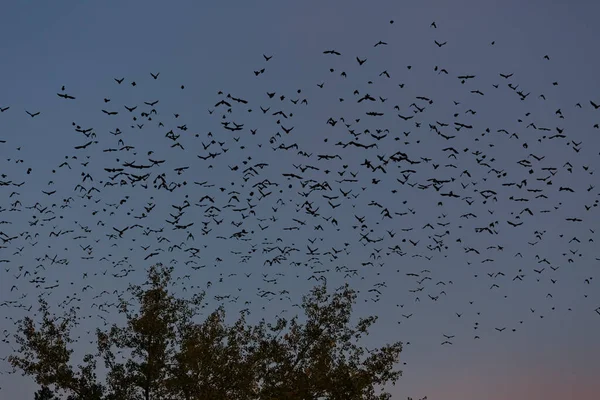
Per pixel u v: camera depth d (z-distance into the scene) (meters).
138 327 33.72
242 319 34.09
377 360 31.83
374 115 23.89
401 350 32.25
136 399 33.59
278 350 33.16
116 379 33.72
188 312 35.53
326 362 31.86
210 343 33.09
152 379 33.66
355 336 33.81
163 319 34.50
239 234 29.03
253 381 32.97
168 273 36.03
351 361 32.28
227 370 32.56
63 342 33.97
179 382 32.34
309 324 33.78
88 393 33.41
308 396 31.05
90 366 33.78
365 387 31.09
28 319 33.84
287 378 32.25
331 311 33.84
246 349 33.72
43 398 57.31
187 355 32.12
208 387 32.38
